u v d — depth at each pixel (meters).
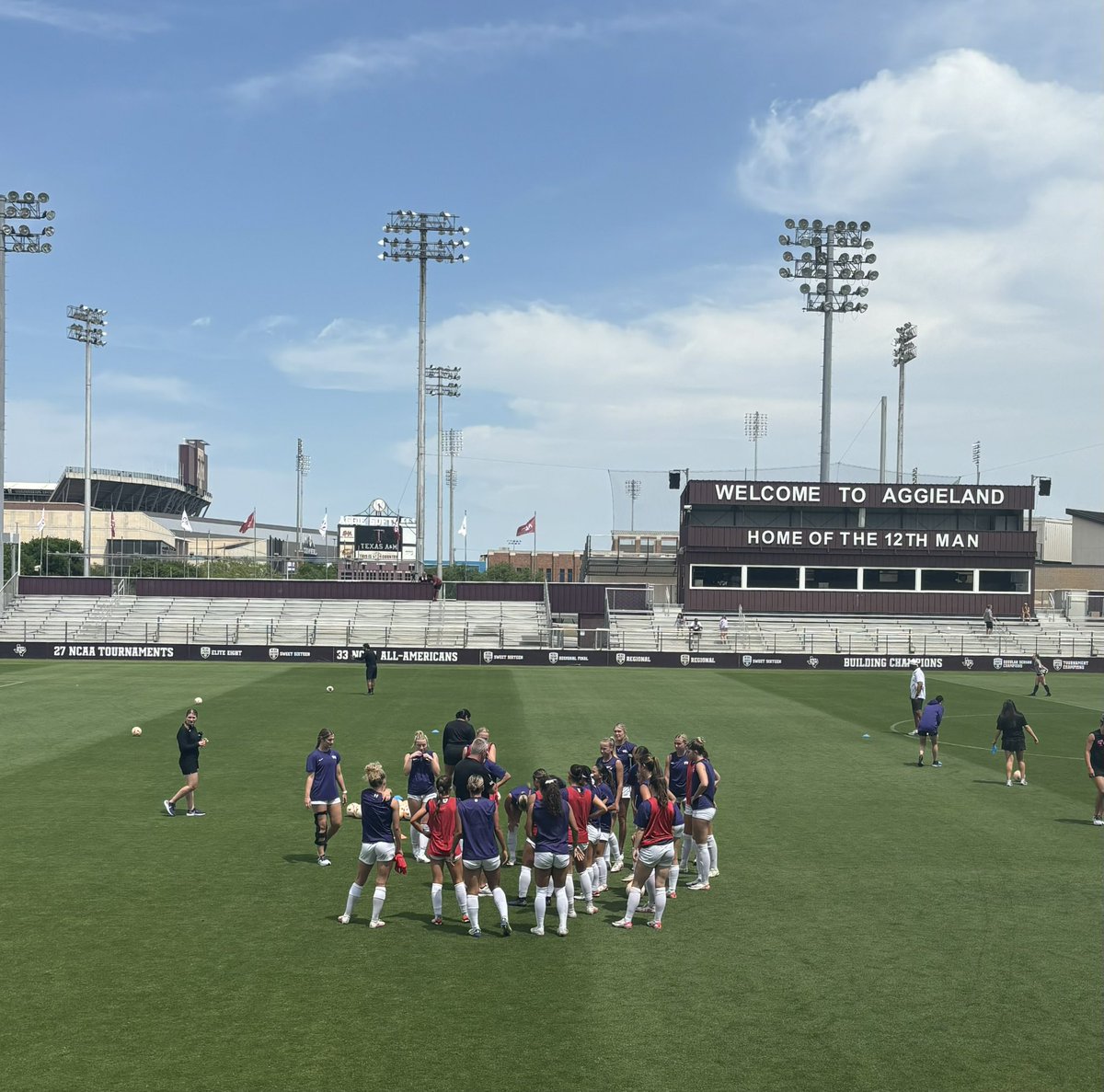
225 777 25.25
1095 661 68.06
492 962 13.34
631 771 18.69
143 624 73.38
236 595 78.06
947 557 79.19
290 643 71.75
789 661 67.12
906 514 80.38
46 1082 9.97
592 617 77.81
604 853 16.66
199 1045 10.80
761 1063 10.63
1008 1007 12.14
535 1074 10.27
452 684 50.22
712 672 61.97
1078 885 17.17
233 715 37.09
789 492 79.62
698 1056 10.74
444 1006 11.88
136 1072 10.20
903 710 42.47
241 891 16.16
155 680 50.22
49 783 24.34
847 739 33.84
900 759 29.92
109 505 168.75
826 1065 10.61
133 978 12.60
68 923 14.59
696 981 12.81
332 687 47.25
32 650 64.31
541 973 12.98
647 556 93.62
